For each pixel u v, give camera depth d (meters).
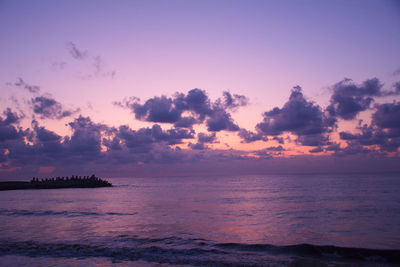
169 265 12.75
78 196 52.78
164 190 67.19
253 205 33.88
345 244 15.96
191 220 24.09
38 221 24.36
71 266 12.79
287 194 47.31
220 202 38.00
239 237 17.86
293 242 16.48
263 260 13.32
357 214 25.31
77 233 19.36
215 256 14.01
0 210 31.91
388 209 27.84
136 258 13.83
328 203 33.56
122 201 41.91
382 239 16.88
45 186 81.12
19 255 14.53
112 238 17.80
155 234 18.89
